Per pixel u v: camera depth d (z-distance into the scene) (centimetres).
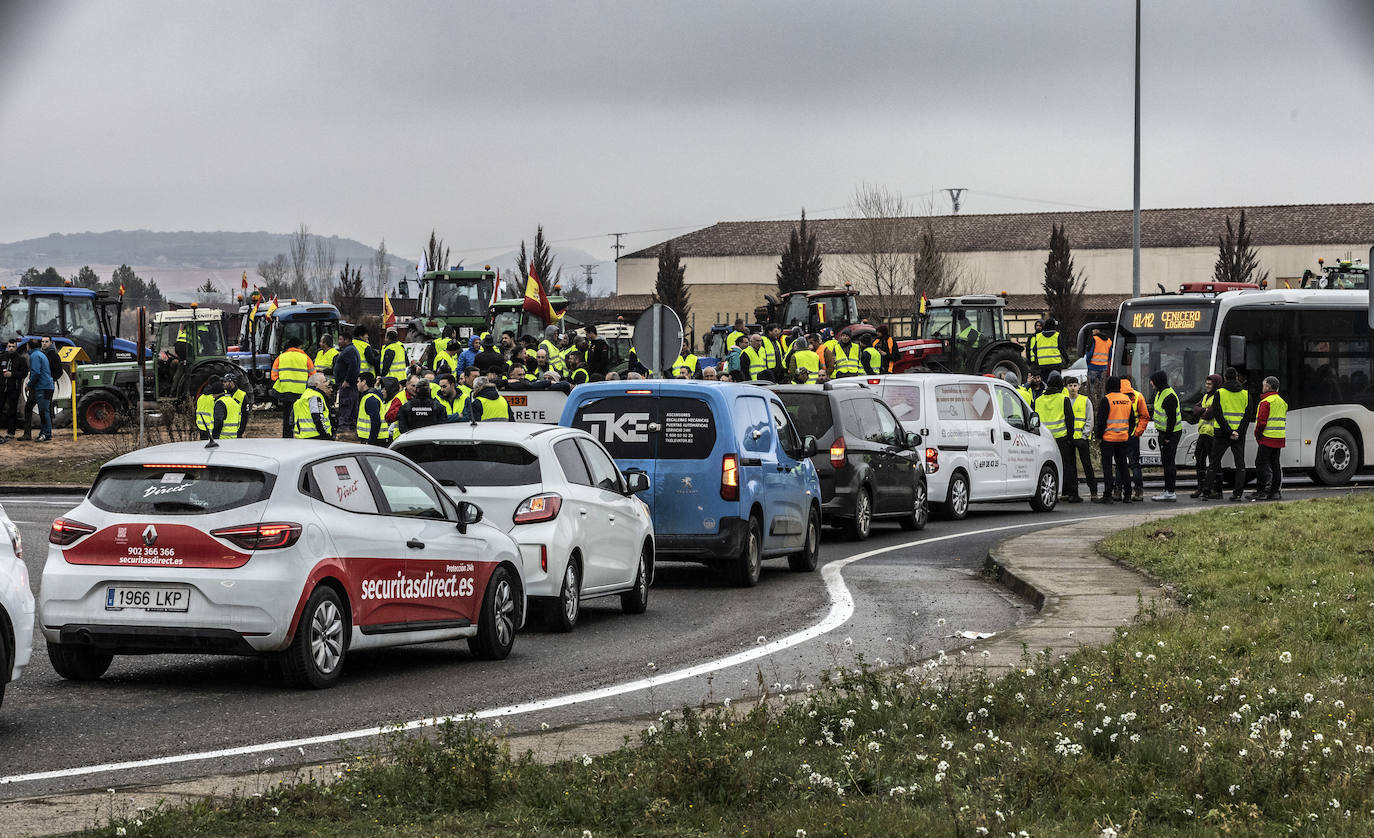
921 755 1062
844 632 1956
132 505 1528
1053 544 2838
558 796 997
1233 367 4497
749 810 964
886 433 3441
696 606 2269
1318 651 1524
